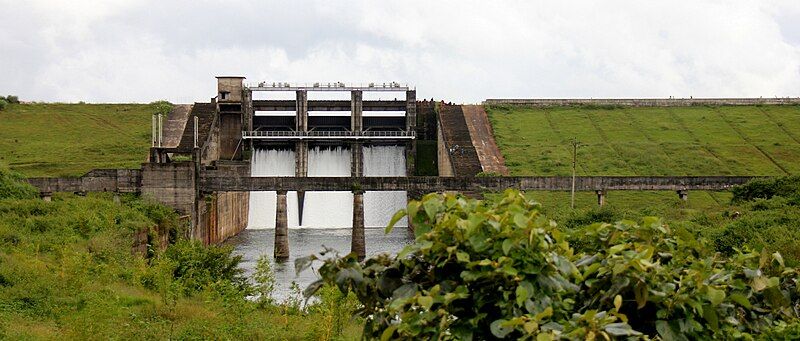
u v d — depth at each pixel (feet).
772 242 139.85
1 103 408.87
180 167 252.83
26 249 137.49
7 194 205.87
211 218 282.56
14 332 77.20
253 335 85.61
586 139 389.39
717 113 431.84
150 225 202.90
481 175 320.50
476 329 34.68
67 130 386.11
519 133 396.78
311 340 81.82
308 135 359.66
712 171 340.80
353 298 84.94
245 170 340.18
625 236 43.60
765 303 43.60
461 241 34.60
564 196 300.40
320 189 262.26
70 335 71.31
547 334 31.45
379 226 363.76
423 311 33.81
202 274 137.08
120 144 363.35
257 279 120.47
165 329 85.87
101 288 107.24
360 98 363.97
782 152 367.45
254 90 360.48
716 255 44.68
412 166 368.48
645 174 337.31
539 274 34.37
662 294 36.22
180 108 403.75
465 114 416.67
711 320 37.29
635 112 434.71
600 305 36.88
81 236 165.27
